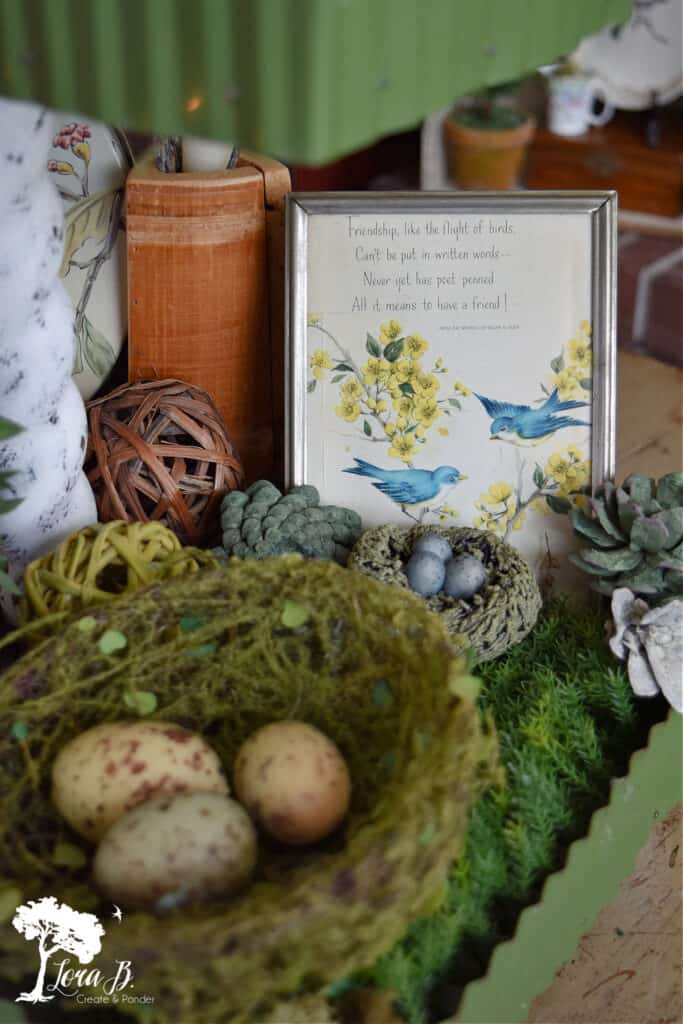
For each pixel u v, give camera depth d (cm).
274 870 43
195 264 59
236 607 47
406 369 59
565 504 58
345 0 32
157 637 47
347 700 46
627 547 55
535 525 60
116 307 62
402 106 36
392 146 115
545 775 50
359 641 46
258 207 60
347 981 43
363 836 39
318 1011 41
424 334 59
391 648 45
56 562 50
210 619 47
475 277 58
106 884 39
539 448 59
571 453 59
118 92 35
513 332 59
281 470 66
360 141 35
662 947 50
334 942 38
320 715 46
